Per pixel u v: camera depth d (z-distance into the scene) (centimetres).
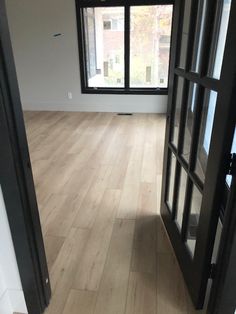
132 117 505
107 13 478
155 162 321
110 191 260
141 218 221
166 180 200
